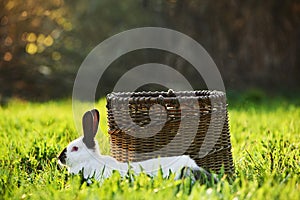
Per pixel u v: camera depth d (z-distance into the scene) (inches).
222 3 1023.0
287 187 291.9
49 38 1040.8
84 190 296.7
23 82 933.2
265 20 1011.3
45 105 752.3
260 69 1014.4
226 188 287.4
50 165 378.9
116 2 1115.9
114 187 291.1
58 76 970.1
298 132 490.3
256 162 378.0
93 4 1099.3
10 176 345.1
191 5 1047.6
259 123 561.0
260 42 1014.4
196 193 272.2
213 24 1033.5
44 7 1006.4
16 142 451.8
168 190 283.3
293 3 1003.9
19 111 666.8
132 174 313.4
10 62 949.2
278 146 412.5
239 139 480.7
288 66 1021.8
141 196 276.2
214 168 348.8
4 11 941.2
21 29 964.0
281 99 842.2
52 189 308.3
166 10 1075.9
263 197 275.6
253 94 856.9
